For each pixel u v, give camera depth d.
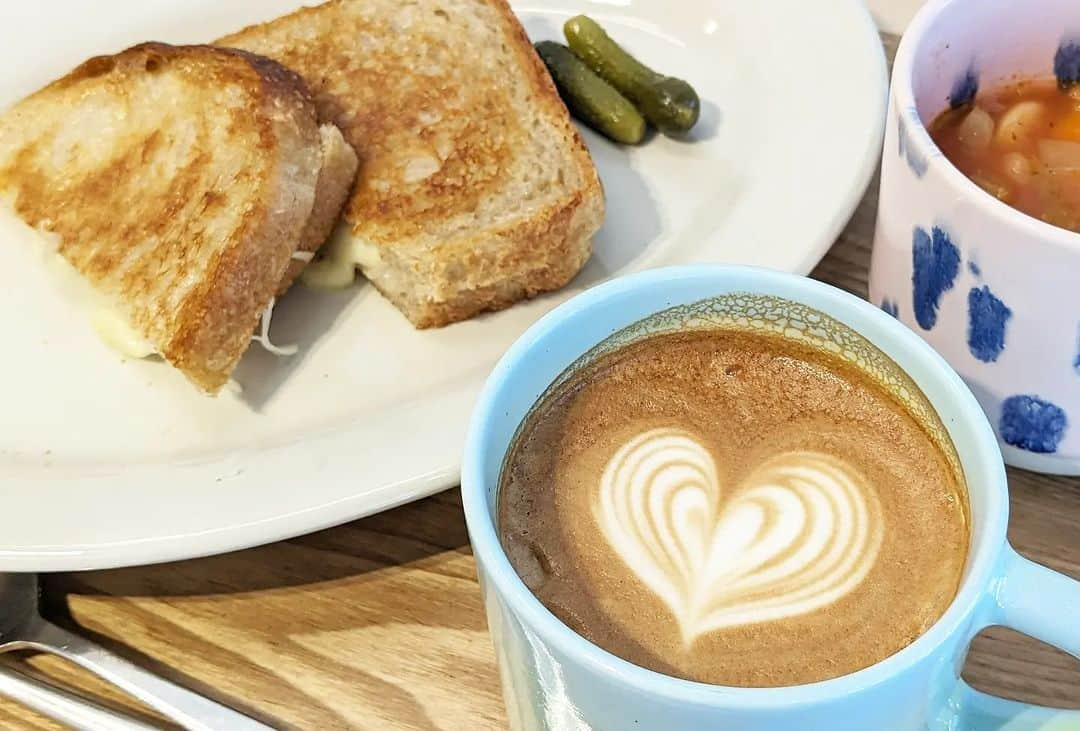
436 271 0.51
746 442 0.42
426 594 0.47
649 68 0.59
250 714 0.45
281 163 0.52
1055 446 0.45
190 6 0.63
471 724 0.44
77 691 0.46
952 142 0.48
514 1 0.64
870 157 0.53
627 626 0.39
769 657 0.39
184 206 0.53
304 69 0.58
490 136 0.56
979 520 0.38
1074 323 0.42
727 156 0.57
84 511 0.46
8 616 0.46
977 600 0.36
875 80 0.55
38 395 0.51
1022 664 0.44
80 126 0.56
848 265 0.53
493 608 0.38
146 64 0.56
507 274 0.52
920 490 0.41
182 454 0.49
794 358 0.43
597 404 0.42
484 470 0.39
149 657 0.46
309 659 0.46
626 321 0.42
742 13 0.59
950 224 0.43
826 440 0.42
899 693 0.36
